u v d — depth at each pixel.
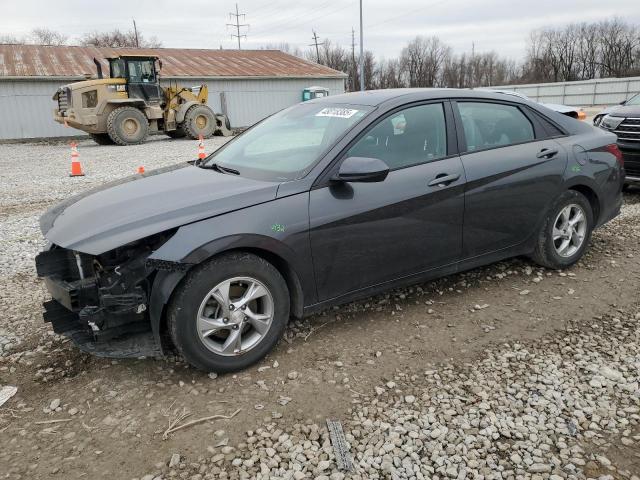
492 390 2.83
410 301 3.95
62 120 19.05
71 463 2.36
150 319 2.85
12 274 4.83
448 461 2.33
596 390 2.81
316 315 3.74
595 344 3.28
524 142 4.17
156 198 3.12
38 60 25.31
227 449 2.42
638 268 4.49
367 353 3.23
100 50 29.42
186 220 2.85
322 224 3.16
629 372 2.97
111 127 17.95
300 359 3.17
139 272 2.83
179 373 3.05
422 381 2.93
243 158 3.75
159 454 2.40
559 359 3.12
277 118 4.21
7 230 6.54
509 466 2.29
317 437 2.49
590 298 3.94
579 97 39.69
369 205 3.31
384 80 74.94
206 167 3.84
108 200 3.23
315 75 30.92
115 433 2.55
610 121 7.25
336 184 3.24
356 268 3.37
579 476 2.23
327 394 2.82
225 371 3.01
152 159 13.70
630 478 2.21
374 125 3.46
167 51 31.84
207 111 20.25
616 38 73.69
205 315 2.92
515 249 4.17
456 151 3.77
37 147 19.94
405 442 2.46
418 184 3.51
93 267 2.90
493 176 3.85
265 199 3.04
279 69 31.02
